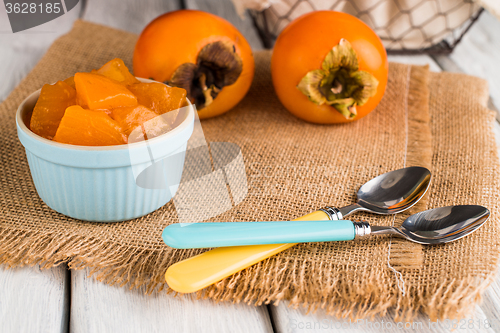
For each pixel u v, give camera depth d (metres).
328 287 0.48
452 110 0.61
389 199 0.53
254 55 0.66
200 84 0.58
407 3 0.66
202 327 0.47
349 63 0.57
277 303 0.48
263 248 0.49
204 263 0.48
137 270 0.49
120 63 0.52
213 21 0.57
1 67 0.66
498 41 0.72
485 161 0.56
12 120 0.58
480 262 0.49
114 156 0.48
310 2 0.66
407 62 0.68
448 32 0.68
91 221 0.51
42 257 0.50
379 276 0.49
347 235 0.49
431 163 0.56
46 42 0.70
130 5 0.78
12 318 0.47
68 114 0.48
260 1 0.62
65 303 0.48
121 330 0.47
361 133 0.59
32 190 0.53
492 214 0.52
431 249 0.50
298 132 0.59
